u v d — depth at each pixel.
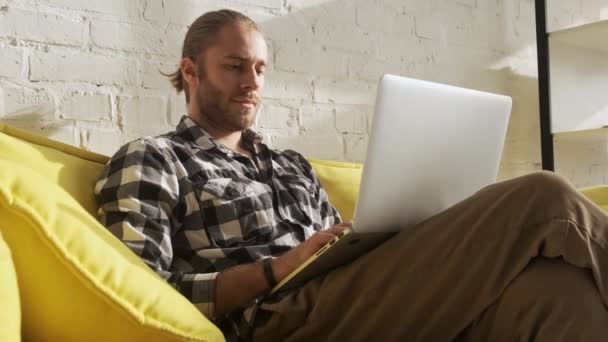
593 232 0.87
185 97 1.78
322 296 1.05
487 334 0.93
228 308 1.16
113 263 0.85
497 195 0.94
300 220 1.53
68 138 1.63
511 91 2.75
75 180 1.26
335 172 1.88
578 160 2.90
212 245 1.33
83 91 1.66
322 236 1.17
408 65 2.41
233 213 1.37
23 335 0.81
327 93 2.18
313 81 2.14
